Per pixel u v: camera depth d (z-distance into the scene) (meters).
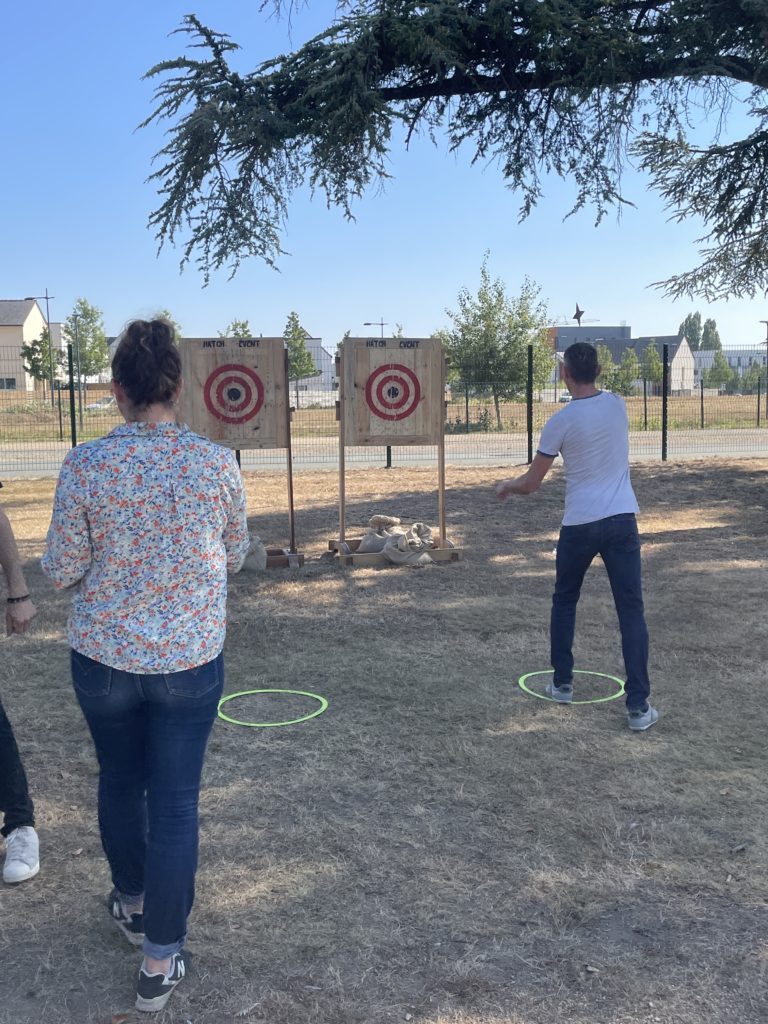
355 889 3.25
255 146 11.16
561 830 3.68
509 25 10.59
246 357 8.85
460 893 3.22
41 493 14.22
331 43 11.04
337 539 9.91
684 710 5.01
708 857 3.46
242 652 6.14
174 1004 2.64
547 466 4.70
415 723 4.86
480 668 5.78
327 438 26.59
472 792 4.03
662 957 2.85
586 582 8.11
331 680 5.56
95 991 2.71
